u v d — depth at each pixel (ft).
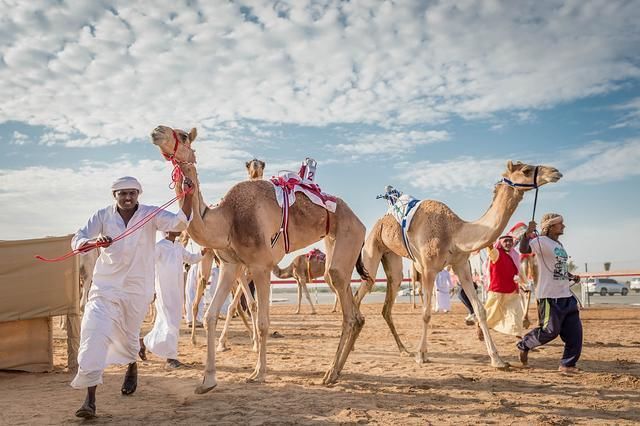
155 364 30.30
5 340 27.37
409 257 32.40
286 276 74.74
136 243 19.47
